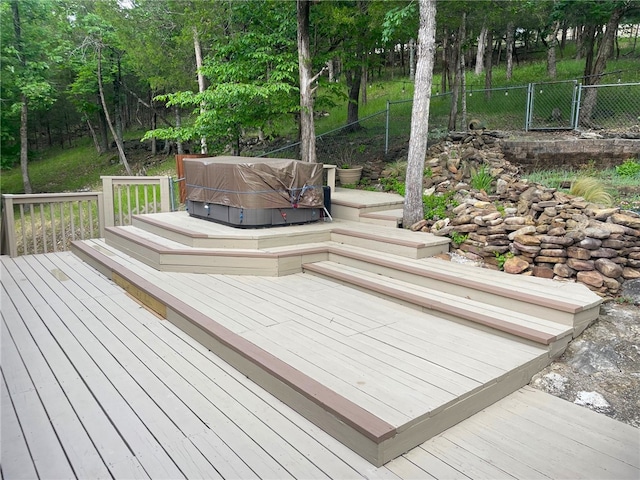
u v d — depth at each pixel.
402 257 4.88
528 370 2.95
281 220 5.78
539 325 3.32
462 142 8.36
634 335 3.32
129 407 2.60
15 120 20.17
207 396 2.72
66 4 15.77
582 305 3.35
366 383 2.59
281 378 2.63
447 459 2.18
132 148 21.16
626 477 2.06
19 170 22.09
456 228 5.05
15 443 2.28
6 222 6.32
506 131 9.02
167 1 12.93
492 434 2.40
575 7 9.55
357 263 4.97
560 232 4.24
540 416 2.58
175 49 13.42
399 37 9.68
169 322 3.98
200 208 6.40
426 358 2.95
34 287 5.00
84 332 3.74
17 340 3.56
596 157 7.06
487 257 4.65
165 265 5.09
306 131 8.17
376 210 6.41
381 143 10.28
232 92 7.95
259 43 8.82
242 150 13.31
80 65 16.27
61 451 2.21
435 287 4.20
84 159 21.31
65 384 2.87
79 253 6.42
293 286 4.60
